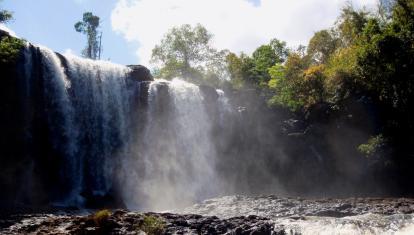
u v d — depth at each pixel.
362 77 50.00
